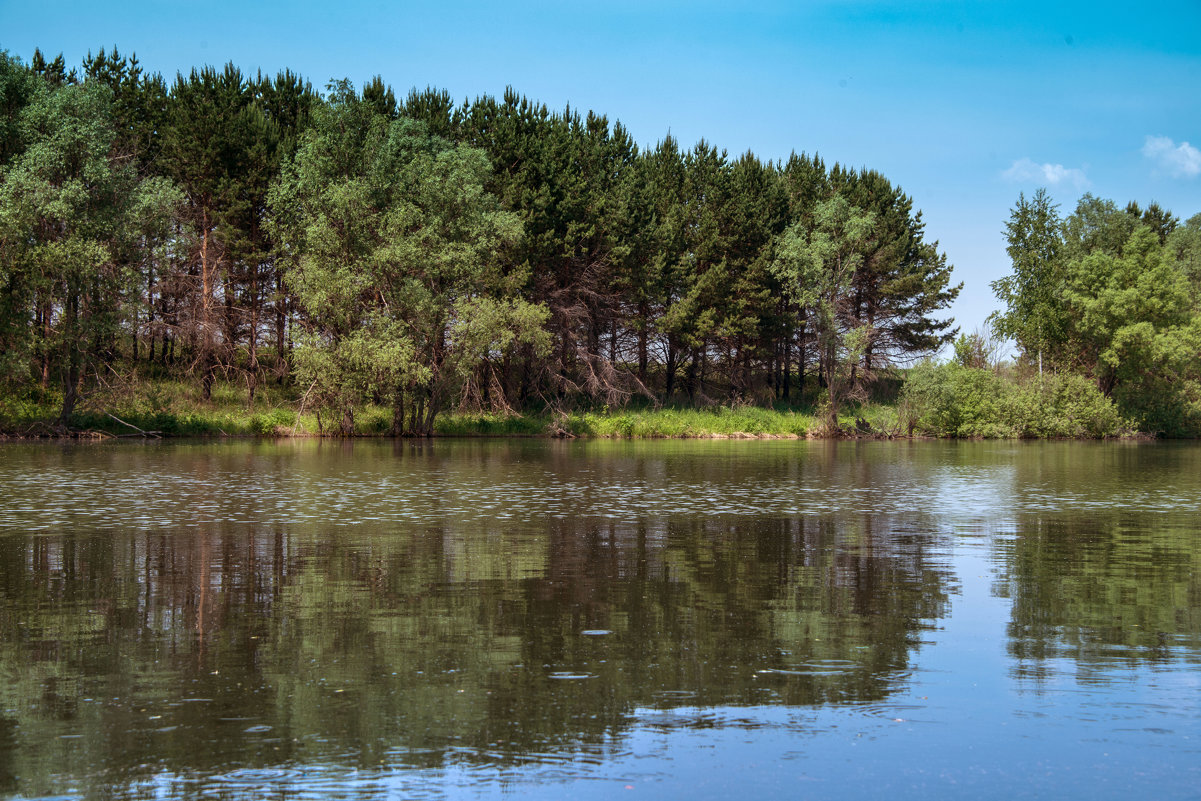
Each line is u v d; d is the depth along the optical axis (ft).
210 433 155.43
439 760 18.25
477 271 150.61
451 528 49.67
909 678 23.50
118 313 133.90
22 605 30.81
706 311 193.36
